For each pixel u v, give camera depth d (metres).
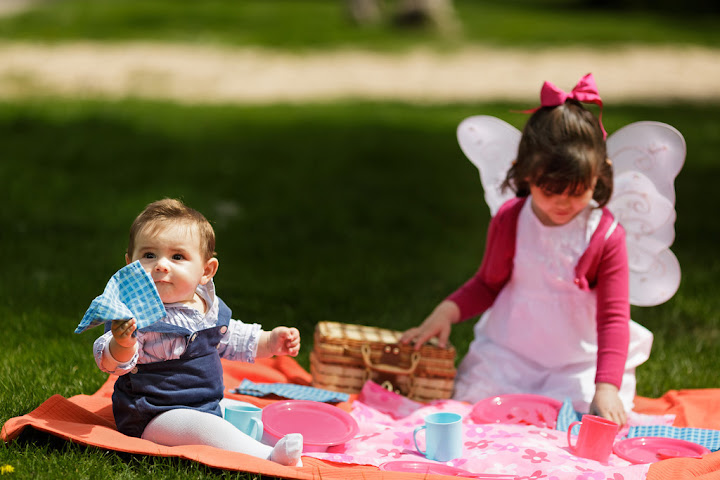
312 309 7.39
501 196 5.84
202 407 4.18
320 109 18.95
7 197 10.86
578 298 5.24
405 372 5.29
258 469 3.74
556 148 4.89
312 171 13.41
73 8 34.50
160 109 18.31
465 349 6.59
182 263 4.18
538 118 5.06
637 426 4.86
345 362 5.32
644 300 5.61
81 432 3.98
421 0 31.78
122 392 4.17
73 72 23.00
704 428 4.95
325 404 4.74
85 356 5.67
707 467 4.05
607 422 4.32
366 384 5.22
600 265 5.20
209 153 14.32
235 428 4.04
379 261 9.21
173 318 4.16
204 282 4.29
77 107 17.98
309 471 3.79
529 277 5.31
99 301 3.78
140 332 4.06
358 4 33.06
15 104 17.97
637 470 3.97
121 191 11.59
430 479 3.80
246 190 12.09
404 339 5.35
